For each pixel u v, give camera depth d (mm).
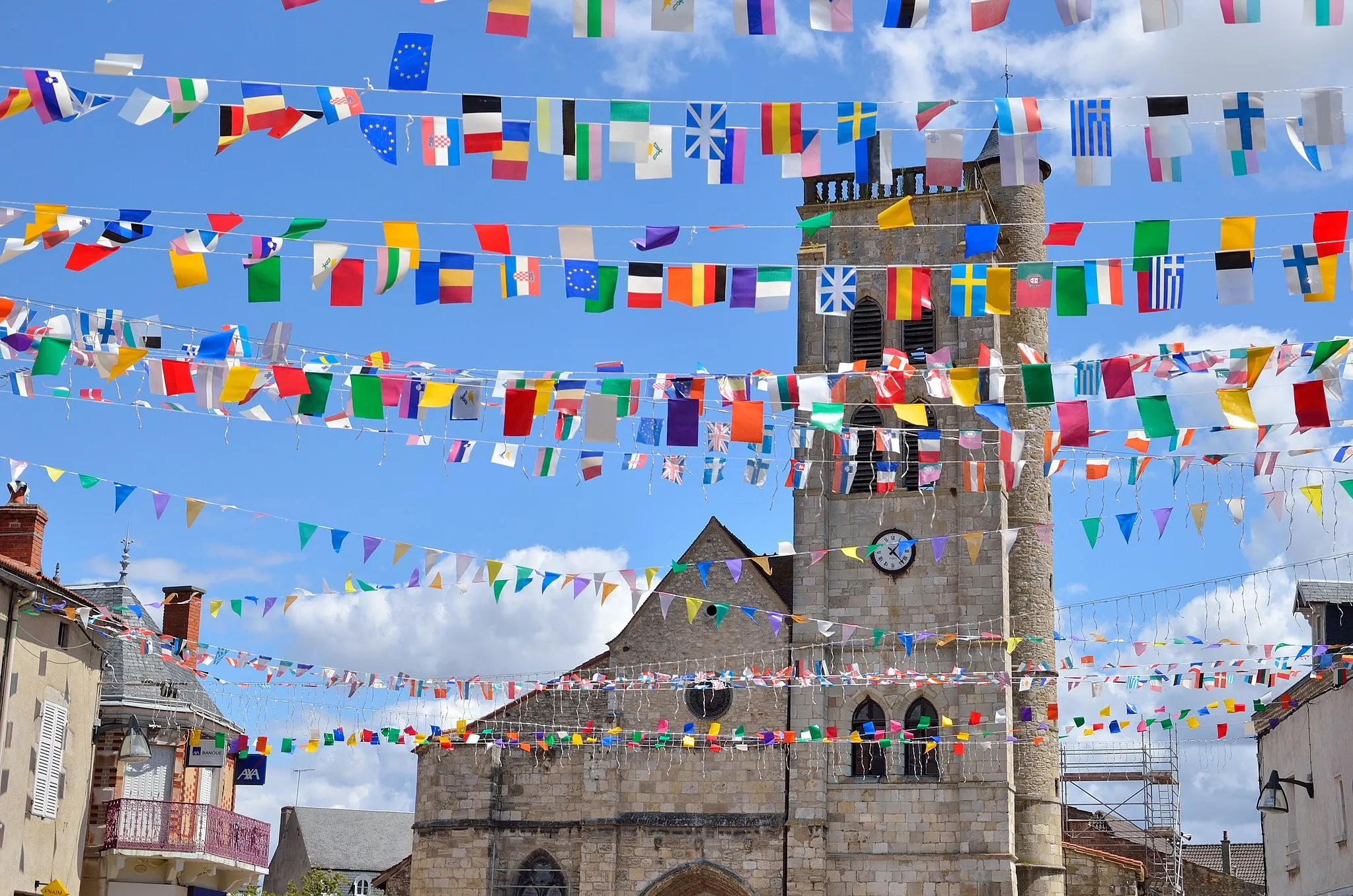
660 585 58188
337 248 23344
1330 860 48281
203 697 51031
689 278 24609
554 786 57094
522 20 18547
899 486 57188
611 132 21219
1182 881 72875
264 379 26547
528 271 24312
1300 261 22781
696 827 55438
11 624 37438
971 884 53031
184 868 46875
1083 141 20969
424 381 27172
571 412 28953
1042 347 60031
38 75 19672
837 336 59094
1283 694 51781
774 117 21422
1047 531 37750
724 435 33594
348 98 20828
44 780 39344
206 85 20172
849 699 55750
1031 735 56312
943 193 59375
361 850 125875
